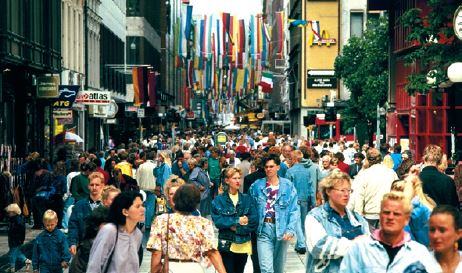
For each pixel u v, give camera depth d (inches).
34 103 2145.7
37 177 1486.2
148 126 4845.0
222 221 815.1
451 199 739.4
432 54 1448.1
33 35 2004.2
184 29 7317.9
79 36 3043.8
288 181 836.0
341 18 5359.3
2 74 1806.1
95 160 1370.6
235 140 3590.1
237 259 833.5
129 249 561.0
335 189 563.2
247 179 1010.7
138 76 3816.4
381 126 3661.4
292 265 1059.3
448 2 1428.4
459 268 440.1
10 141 1926.7
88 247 664.4
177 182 721.0
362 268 463.5
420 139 2418.8
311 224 565.3
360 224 569.9
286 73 6948.8
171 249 583.2
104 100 2593.5
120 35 4288.9
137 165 1534.2
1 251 1222.9
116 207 561.3
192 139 3474.4
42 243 821.2
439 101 2395.4
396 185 604.7
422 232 612.4
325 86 5339.6
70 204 1151.6
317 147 2253.9
